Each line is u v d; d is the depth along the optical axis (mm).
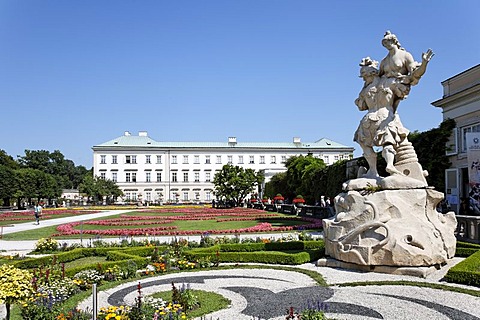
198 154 105250
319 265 13453
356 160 35531
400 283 10750
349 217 12883
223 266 14188
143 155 103625
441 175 30844
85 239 23016
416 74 13297
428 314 8383
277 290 10781
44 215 48469
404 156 13656
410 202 12578
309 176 50469
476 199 23266
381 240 12102
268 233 24906
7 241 22672
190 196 104500
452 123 30984
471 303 9055
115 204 89875
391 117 13781
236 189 65250
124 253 15938
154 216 41781
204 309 9078
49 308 8180
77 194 117688
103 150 102250
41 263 14844
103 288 11219
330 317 8281
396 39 13734
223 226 29219
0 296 7516
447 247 13039
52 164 130750
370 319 8148
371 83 14609
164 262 14086
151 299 8992
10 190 76938
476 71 30453
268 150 106500
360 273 12117
